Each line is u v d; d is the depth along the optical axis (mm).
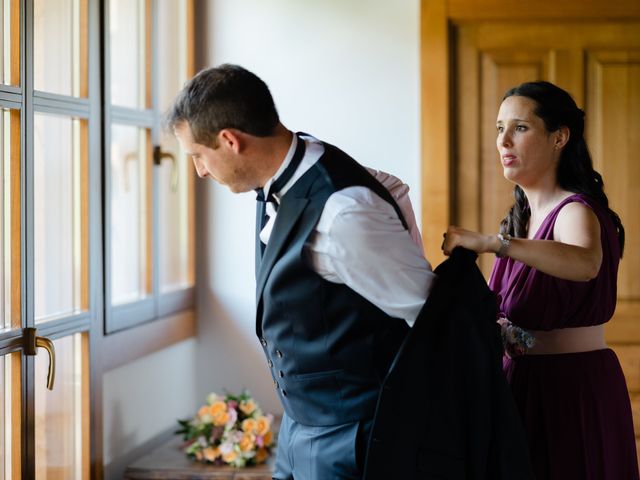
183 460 3086
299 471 1929
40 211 2461
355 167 1851
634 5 3449
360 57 3572
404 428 1751
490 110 3541
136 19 3160
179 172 3617
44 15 2459
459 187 3557
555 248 1884
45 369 2498
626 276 3500
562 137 2139
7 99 2221
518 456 1810
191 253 3703
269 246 1823
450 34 3543
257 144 1797
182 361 3621
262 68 3637
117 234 3035
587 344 2102
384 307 1763
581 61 3510
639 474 2195
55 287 2564
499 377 1822
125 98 3084
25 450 2328
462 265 1822
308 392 1874
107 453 2938
